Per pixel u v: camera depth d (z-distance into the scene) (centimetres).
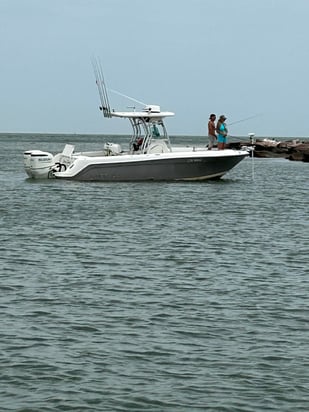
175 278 2739
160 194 5331
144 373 1839
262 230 3875
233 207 4794
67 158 6194
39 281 2658
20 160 10381
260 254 3212
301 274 2839
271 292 2559
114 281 2678
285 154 11931
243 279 2742
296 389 1762
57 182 5966
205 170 6044
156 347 2006
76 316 2248
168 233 3716
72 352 1958
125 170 5922
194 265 2969
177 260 3058
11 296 2450
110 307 2348
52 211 4481
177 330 2142
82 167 5956
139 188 5634
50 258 3061
